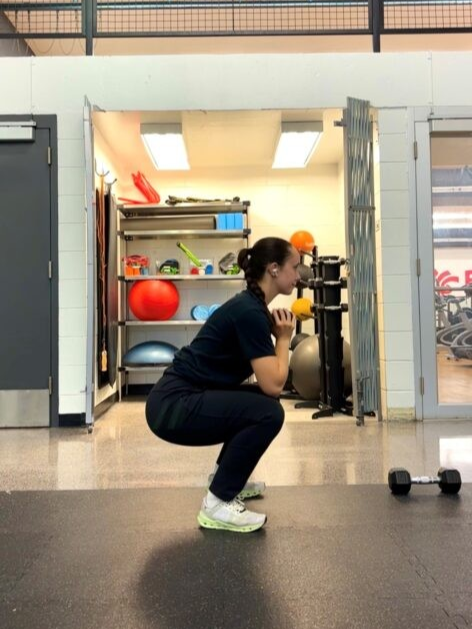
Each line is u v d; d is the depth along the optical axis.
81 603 1.35
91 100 3.82
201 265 5.26
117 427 3.73
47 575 1.50
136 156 5.17
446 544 1.69
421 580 1.46
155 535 1.79
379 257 3.87
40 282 3.76
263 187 5.62
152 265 5.54
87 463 2.74
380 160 3.85
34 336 3.73
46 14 4.84
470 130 3.85
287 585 1.43
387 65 3.87
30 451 3.01
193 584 1.44
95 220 3.82
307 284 4.48
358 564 1.55
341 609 1.31
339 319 4.21
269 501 2.11
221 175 5.63
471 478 2.39
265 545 1.70
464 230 3.91
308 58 3.86
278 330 1.86
